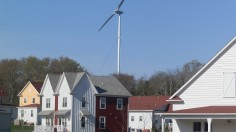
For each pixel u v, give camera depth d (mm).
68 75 95000
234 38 50656
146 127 117000
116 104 96500
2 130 55438
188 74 173875
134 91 176000
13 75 186625
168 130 103500
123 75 183125
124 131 96375
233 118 46719
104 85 97125
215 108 49625
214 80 51500
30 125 122812
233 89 50750
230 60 50969
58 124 94188
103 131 94062
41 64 194625
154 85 177125
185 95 52594
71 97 91688
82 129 91812
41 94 100500
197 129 52125
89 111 93188
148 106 118625
